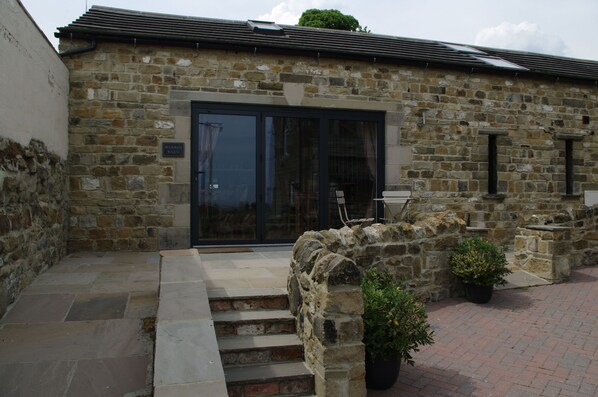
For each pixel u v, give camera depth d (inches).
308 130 334.6
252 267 238.7
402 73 348.5
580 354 175.5
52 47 243.0
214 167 316.2
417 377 161.3
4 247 167.3
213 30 344.8
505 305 230.1
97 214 292.8
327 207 337.7
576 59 492.7
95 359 139.6
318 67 330.6
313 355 148.5
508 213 373.4
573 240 307.7
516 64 398.3
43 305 175.5
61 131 267.4
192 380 113.0
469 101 363.9
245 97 316.2
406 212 321.4
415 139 350.9
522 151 378.3
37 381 127.9
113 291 194.7
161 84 302.4
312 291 150.9
